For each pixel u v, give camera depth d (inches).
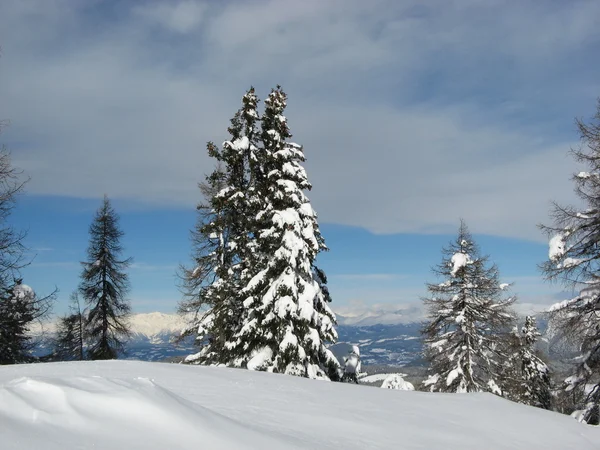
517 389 997.8
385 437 228.2
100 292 1021.8
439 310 894.4
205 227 756.6
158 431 149.0
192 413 171.6
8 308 673.6
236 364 697.6
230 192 763.4
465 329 843.4
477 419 299.1
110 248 1045.8
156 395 172.7
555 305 590.2
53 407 145.7
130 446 135.5
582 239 575.5
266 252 718.5
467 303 867.4
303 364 650.2
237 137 800.3
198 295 782.5
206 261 781.3
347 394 323.9
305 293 659.4
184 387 287.3
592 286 560.7
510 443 259.4
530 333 1121.4
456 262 873.5
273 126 756.6
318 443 194.9
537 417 326.6
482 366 856.3
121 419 149.6
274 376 372.8
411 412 291.9
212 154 774.5
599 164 567.8
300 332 649.6
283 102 771.4
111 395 160.6
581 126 575.8
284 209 704.4
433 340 893.2
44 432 130.1
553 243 593.6
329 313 713.0
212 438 156.2
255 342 702.5
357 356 868.6
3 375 296.4
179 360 808.3
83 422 142.1
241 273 744.3
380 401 313.7
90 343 1041.5
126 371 332.8
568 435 297.1
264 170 772.6
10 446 117.1
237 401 256.8
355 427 235.1
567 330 569.6
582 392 581.0
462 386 824.9
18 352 862.5
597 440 299.6
